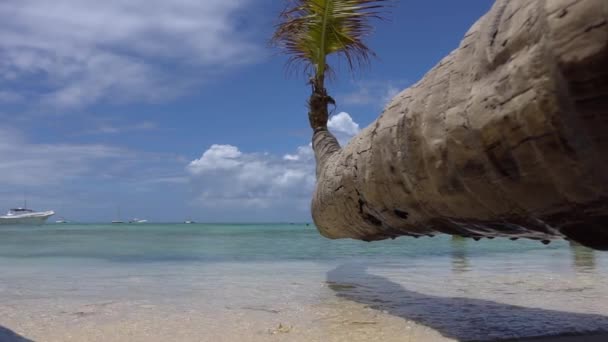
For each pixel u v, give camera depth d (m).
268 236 24.41
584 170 1.60
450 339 3.16
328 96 8.17
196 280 6.35
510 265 8.30
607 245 1.94
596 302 4.50
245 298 4.88
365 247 14.54
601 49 1.31
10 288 5.59
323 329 3.51
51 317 3.93
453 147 2.19
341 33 8.16
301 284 5.94
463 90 2.15
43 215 98.56
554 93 1.52
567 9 1.41
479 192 2.18
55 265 8.39
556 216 1.92
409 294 5.12
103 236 23.09
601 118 1.43
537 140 1.67
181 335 3.35
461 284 5.86
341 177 4.21
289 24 8.13
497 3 1.99
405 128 2.67
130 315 4.02
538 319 3.73
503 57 1.81
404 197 2.94
